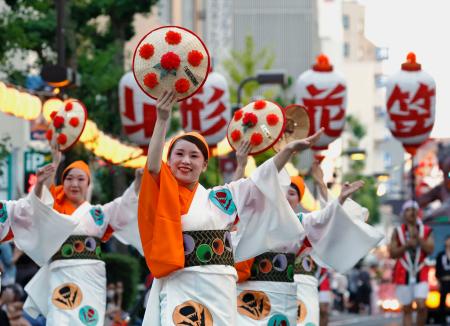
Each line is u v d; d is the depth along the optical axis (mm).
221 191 14289
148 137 31250
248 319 16969
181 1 74312
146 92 13898
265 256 17094
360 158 57094
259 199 14344
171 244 13734
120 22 38781
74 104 19609
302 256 20281
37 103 24547
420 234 27984
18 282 26766
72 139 19438
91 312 19859
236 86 61938
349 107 165875
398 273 28141
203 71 13875
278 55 99000
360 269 59844
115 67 37219
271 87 73812
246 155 16156
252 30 98438
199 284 13953
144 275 39562
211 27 86188
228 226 14289
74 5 37250
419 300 28000
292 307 17312
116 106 37656
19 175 37062
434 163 70500
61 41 27641
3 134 35562
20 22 34531
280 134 16234
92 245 19938
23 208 18000
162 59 13719
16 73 34375
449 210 42781
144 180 13781
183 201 14039
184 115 33406
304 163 67750
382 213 96250
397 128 31969
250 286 17062
